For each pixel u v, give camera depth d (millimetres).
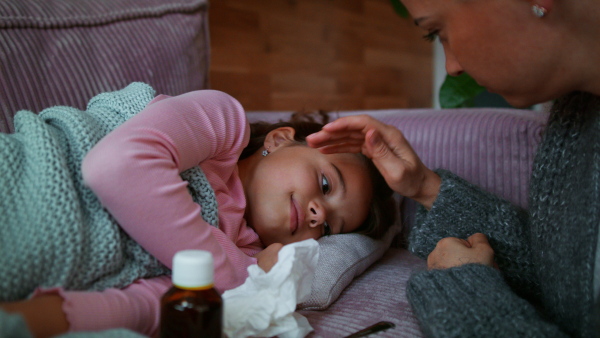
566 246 699
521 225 896
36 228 578
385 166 914
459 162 1114
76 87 952
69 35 968
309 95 3078
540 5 555
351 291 894
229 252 759
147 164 639
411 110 1321
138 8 1093
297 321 698
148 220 638
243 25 2678
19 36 898
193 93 825
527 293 887
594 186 642
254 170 975
